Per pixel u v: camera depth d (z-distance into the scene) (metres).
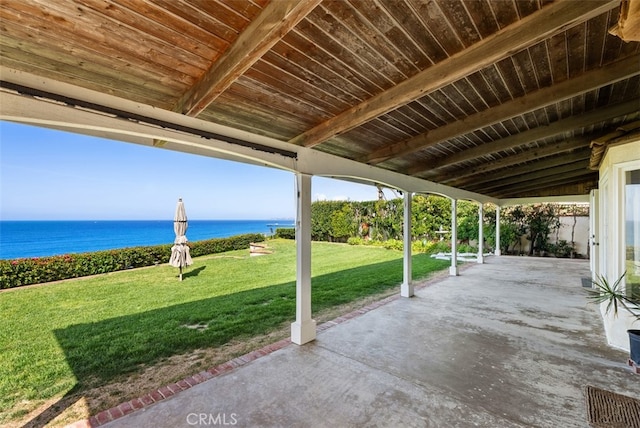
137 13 1.70
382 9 1.84
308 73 2.48
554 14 1.92
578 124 3.92
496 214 12.20
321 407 2.47
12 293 6.37
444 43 2.21
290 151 3.56
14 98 1.80
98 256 8.59
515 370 3.07
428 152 5.10
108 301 5.73
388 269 8.98
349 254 12.48
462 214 13.62
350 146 4.59
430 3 1.82
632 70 2.59
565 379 2.89
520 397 2.60
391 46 2.20
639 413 2.36
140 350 3.58
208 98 2.36
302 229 3.77
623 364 3.17
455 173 6.93
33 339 3.93
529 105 3.13
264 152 3.28
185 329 4.27
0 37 1.84
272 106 3.04
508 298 5.85
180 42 1.98
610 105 3.69
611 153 3.74
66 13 1.66
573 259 10.95
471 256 11.55
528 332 4.09
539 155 5.55
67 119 1.99
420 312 4.98
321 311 5.09
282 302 5.60
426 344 3.71
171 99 2.76
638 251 3.55
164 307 5.32
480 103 3.32
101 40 1.92
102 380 2.93
